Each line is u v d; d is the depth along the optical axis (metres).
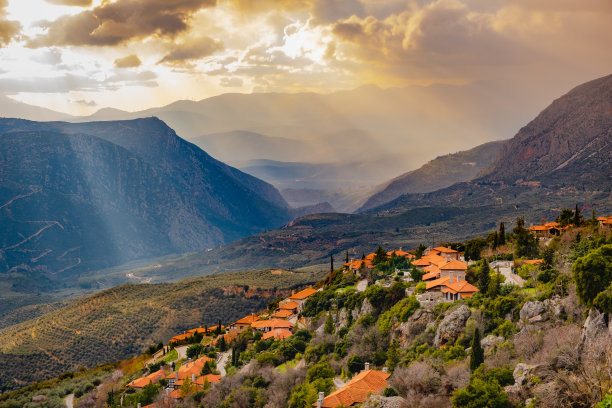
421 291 127.56
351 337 124.81
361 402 89.69
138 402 138.12
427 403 80.31
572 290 93.19
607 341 73.06
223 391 126.06
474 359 87.00
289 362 136.88
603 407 57.94
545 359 78.38
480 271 115.56
